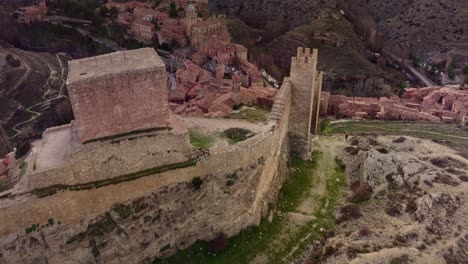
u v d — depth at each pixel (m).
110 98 42.88
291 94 66.06
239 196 51.47
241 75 124.75
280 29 191.12
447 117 98.31
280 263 50.25
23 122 129.00
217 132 57.50
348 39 183.00
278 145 59.03
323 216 57.47
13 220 40.44
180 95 113.69
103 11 190.38
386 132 87.19
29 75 150.62
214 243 50.56
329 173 67.00
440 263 47.47
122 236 45.06
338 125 93.62
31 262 41.56
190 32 163.75
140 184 45.84
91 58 46.78
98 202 44.00
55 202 41.66
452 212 53.47
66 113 127.00
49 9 194.50
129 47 171.00
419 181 59.94
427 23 196.38
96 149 43.31
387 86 139.62
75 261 43.28
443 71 167.88
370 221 55.56
